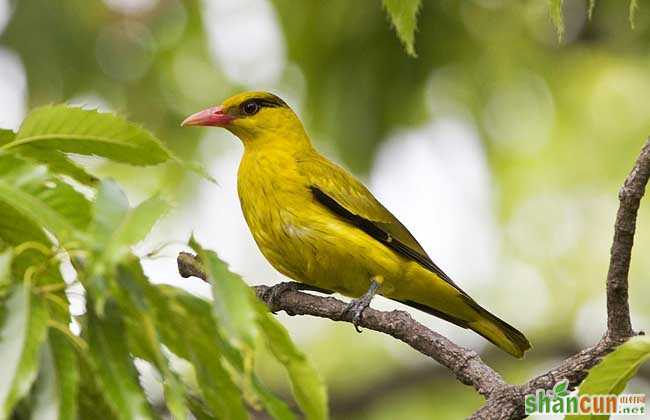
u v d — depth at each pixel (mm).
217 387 4281
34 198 3865
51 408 3865
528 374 16391
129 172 15000
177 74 15250
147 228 3654
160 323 4156
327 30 13445
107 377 4008
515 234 16500
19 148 4590
